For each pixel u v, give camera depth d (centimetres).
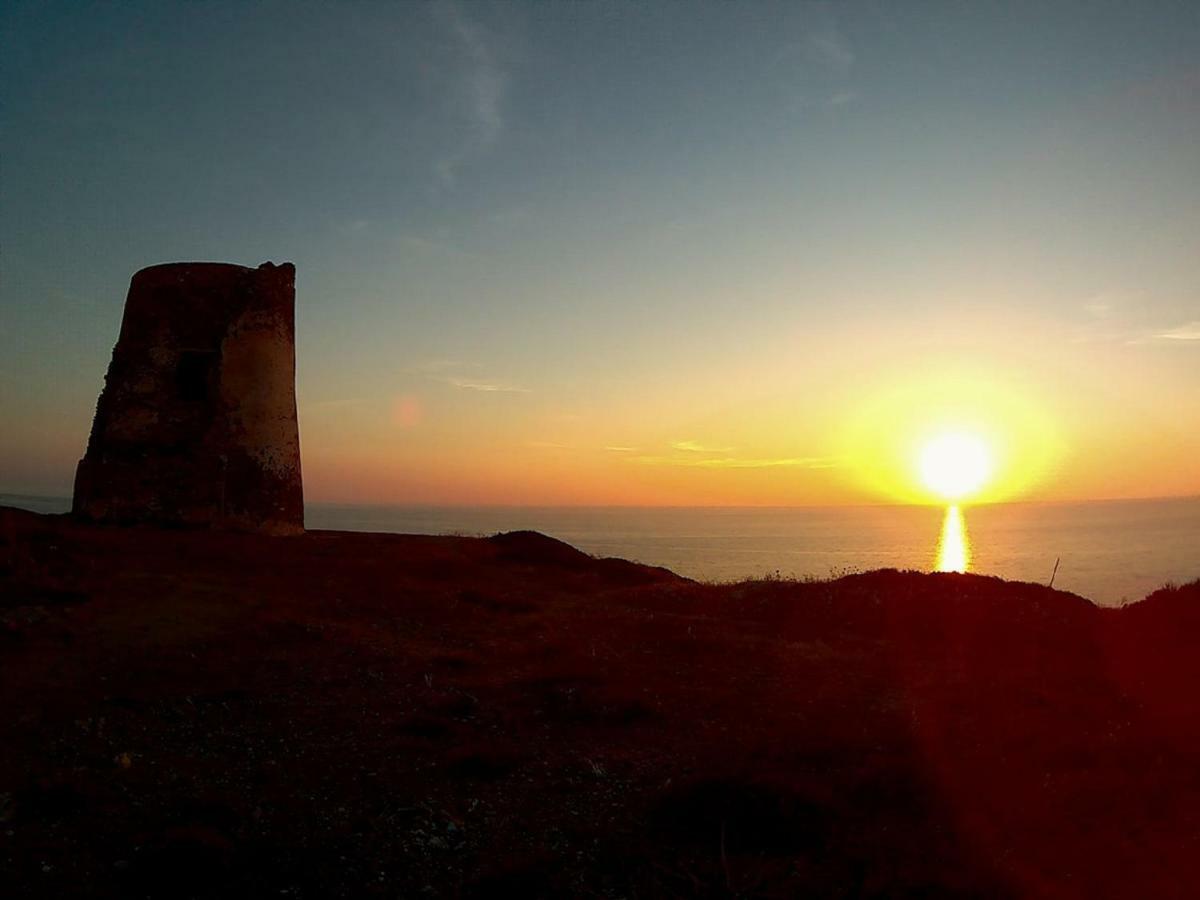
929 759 1024
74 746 962
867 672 1589
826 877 759
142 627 1440
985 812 871
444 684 1366
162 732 1046
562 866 794
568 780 1000
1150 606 1959
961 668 1631
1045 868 754
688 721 1249
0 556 1619
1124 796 872
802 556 11312
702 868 781
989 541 15625
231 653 1394
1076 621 1988
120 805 834
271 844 784
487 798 938
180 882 705
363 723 1151
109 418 2441
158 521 2359
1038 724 1147
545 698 1327
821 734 1137
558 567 2881
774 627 2017
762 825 849
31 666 1195
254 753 1015
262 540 2308
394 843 812
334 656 1454
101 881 705
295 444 2664
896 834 833
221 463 2414
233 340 2494
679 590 2408
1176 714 1156
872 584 2389
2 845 735
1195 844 767
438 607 1931
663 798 905
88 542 1927
